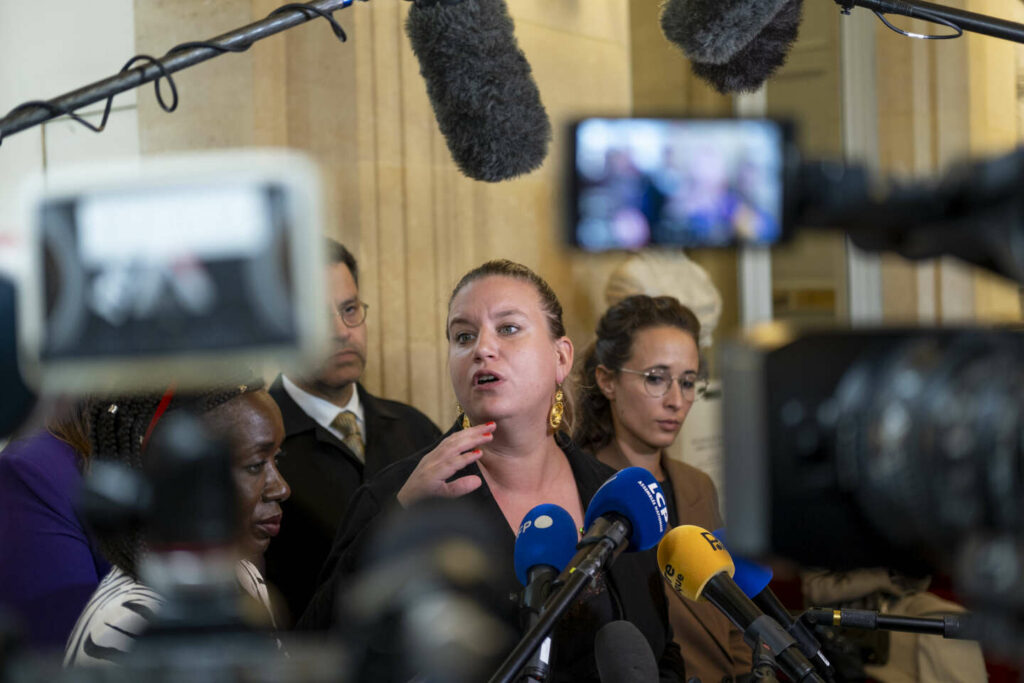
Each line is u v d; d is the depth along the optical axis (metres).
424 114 3.75
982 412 0.76
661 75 4.60
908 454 0.78
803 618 1.58
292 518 2.57
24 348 0.65
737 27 1.74
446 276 3.74
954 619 1.56
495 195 3.64
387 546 1.08
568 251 0.85
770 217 0.81
